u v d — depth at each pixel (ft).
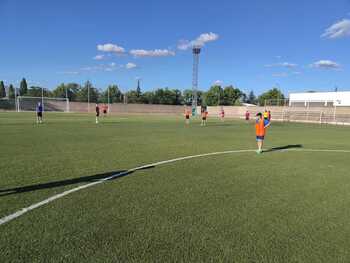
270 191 19.65
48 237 12.21
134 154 32.63
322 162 30.91
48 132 54.80
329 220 14.89
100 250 11.30
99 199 16.97
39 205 15.72
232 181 21.98
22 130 57.88
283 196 18.63
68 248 11.37
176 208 15.93
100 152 33.30
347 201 17.95
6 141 40.73
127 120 109.19
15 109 200.54
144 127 75.56
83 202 16.40
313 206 16.90
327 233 13.37
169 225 13.73
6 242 11.71
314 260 11.01
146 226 13.53
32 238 12.08
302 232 13.41
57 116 128.47
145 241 12.11
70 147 36.50
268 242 12.34
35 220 13.83
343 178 23.86
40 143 39.34
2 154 30.40
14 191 17.98
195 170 25.36
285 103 180.34
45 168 24.22
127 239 12.23
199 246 11.83
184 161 29.30
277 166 28.17
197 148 38.93
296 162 30.53
